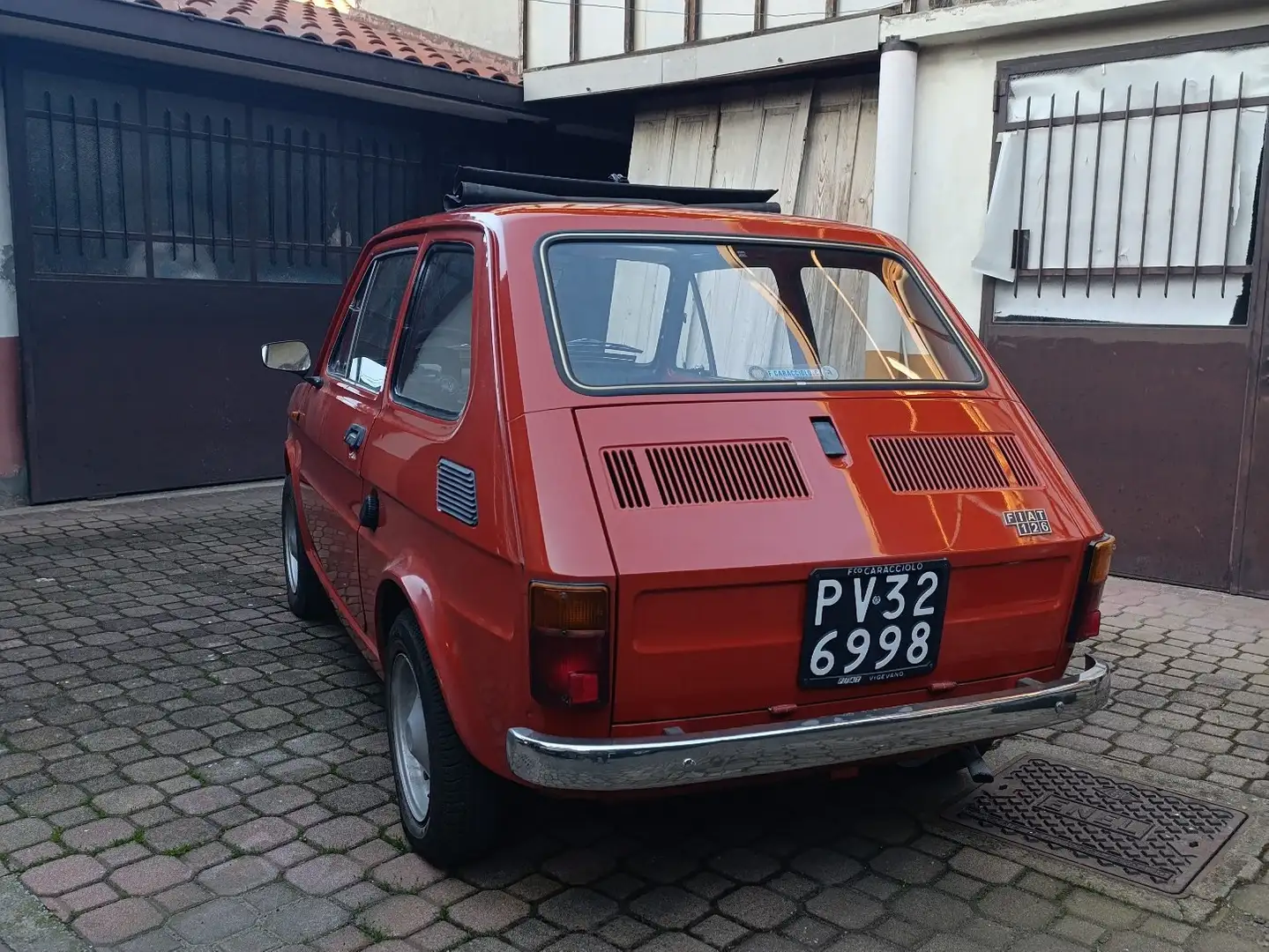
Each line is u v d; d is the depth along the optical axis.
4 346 7.42
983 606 2.93
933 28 6.54
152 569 6.28
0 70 7.12
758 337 3.26
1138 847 3.28
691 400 2.90
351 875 3.07
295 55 7.75
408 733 3.25
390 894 2.98
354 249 9.22
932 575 2.80
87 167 7.64
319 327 9.07
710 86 8.40
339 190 9.05
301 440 5.03
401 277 3.92
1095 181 6.14
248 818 3.39
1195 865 3.18
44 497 7.74
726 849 3.26
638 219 3.35
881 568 2.72
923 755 3.06
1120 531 6.30
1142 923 2.88
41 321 7.55
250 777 3.68
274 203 8.66
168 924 2.81
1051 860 3.21
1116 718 4.28
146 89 7.84
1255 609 5.68
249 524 7.43
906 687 2.87
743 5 7.91
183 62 7.64
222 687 4.48
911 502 2.88
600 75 8.71
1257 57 5.56
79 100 7.55
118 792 3.55
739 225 3.49
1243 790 3.67
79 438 7.85
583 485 2.59
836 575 2.67
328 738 4.00
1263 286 5.63
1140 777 3.76
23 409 7.59
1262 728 4.18
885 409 3.12
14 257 7.36
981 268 6.59
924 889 3.05
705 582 2.53
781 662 2.67
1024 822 3.44
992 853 3.25
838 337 3.41
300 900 2.94
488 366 2.89
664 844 3.29
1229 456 5.85
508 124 10.06
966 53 6.62
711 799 3.59
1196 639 5.22
